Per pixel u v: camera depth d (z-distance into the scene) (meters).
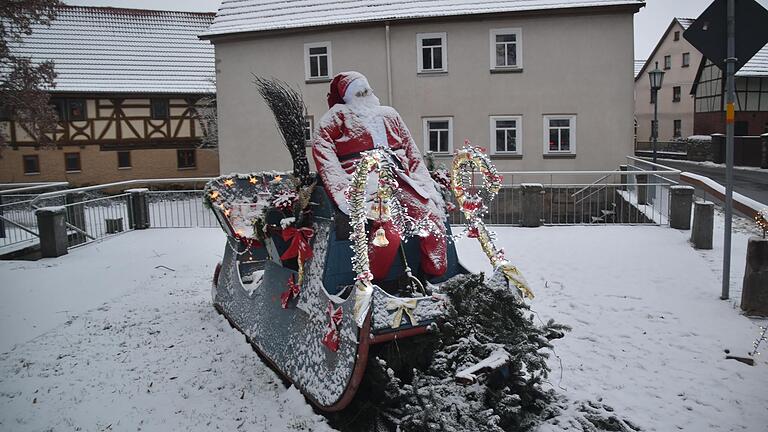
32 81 19.28
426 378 3.94
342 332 3.98
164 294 7.72
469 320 4.06
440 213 4.57
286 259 4.64
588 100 19.05
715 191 9.73
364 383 4.26
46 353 5.79
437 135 19.91
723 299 6.91
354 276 4.41
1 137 21.89
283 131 5.02
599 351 5.50
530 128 19.39
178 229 12.59
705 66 40.56
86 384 5.10
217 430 4.31
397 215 4.20
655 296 7.11
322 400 4.20
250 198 6.86
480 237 4.53
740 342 5.62
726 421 4.27
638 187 13.55
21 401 4.82
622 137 19.05
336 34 20.02
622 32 18.70
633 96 18.89
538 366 3.99
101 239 11.48
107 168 27.53
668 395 4.66
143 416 4.54
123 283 8.27
